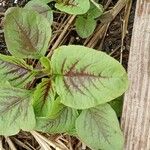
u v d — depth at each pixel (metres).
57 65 0.43
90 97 0.41
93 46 0.49
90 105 0.41
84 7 0.45
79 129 0.43
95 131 0.43
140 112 0.43
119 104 0.46
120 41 0.49
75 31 0.49
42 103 0.44
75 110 0.44
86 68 0.41
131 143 0.44
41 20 0.42
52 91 0.44
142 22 0.44
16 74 0.44
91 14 0.47
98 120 0.43
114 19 0.49
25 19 0.42
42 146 0.47
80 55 0.41
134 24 0.44
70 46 0.41
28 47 0.43
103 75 0.40
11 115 0.43
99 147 0.42
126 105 0.44
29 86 0.48
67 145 0.47
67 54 0.41
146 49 0.43
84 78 0.42
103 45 0.49
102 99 0.41
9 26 0.42
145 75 0.43
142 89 0.43
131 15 0.49
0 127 0.43
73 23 0.49
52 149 0.48
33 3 0.47
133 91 0.44
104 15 0.48
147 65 0.43
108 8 0.49
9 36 0.42
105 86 0.41
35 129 0.44
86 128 0.43
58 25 0.50
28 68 0.44
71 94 0.42
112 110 0.43
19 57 0.43
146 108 0.43
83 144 0.47
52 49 0.49
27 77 0.45
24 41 0.43
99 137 0.43
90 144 0.43
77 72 0.42
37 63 0.49
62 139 0.47
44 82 0.44
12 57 0.43
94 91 0.41
